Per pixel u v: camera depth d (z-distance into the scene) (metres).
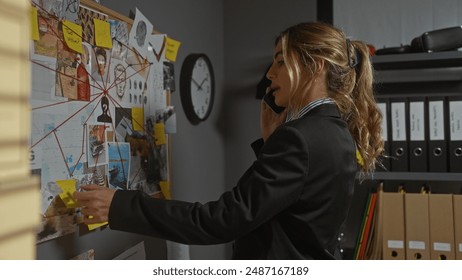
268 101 1.31
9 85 0.52
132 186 1.45
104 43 1.30
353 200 2.24
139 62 1.51
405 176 1.87
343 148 1.03
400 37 2.19
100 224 1.30
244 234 0.99
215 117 2.35
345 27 2.25
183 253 1.93
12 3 0.53
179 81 1.93
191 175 2.03
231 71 2.46
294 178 0.96
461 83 2.12
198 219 0.98
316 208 1.01
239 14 2.45
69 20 1.16
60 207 1.12
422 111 1.88
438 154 1.87
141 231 1.03
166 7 1.80
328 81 1.12
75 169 1.17
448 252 1.82
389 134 1.91
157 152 1.63
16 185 0.52
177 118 1.90
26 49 0.55
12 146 0.52
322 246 1.04
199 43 2.14
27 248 0.54
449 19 2.13
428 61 1.89
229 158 2.46
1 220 0.50
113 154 1.35
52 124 1.09
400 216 1.88
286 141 0.98
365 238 1.94
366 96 1.24
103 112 1.30
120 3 1.45
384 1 2.21
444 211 1.83
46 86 1.08
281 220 1.05
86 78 1.22
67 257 1.19
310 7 2.33
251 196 0.97
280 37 1.16
